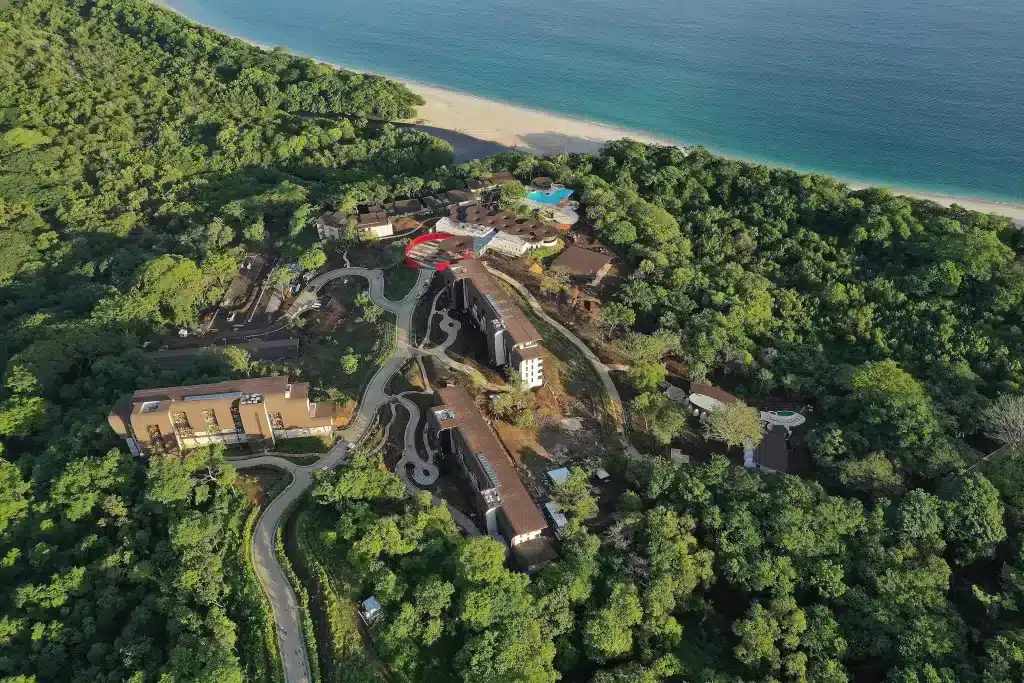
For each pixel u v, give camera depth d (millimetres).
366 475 134375
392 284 196500
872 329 187500
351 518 127125
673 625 117562
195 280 195125
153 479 128375
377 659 112125
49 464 138250
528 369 161500
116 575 122375
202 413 138500
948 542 133000
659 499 139875
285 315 193500
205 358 168500
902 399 158125
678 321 185375
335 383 165375
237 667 106125
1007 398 157625
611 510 142875
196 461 132750
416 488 143500
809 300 195500
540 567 127812
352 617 116312
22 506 132500
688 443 160375
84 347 170125
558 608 118188
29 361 161750
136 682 105875
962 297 192875
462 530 136875
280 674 110062
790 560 126812
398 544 122688
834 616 121000
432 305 188250
